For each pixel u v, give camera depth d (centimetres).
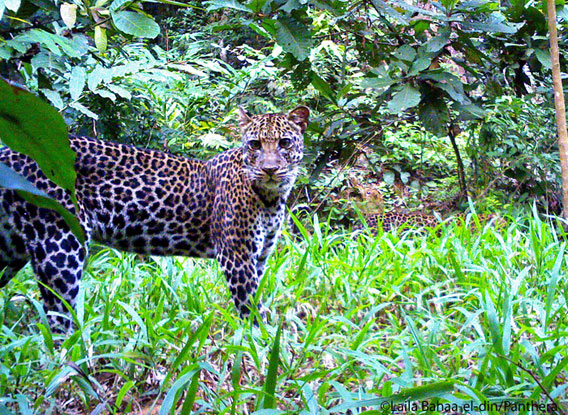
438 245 631
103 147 536
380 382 408
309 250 609
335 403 388
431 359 414
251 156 534
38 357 413
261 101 938
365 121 861
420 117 750
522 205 841
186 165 562
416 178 1055
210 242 567
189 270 607
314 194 919
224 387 412
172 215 549
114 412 360
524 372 371
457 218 794
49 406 367
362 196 923
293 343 446
